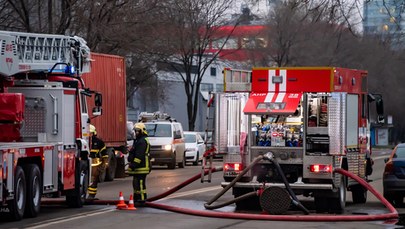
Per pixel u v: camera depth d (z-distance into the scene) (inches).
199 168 1744.6
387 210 849.5
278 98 799.7
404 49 1433.3
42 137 824.3
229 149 822.5
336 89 800.9
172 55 2293.3
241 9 2267.5
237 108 820.0
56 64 885.2
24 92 834.2
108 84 1354.6
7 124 798.5
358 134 885.8
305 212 767.1
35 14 1635.1
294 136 812.0
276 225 693.9
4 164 669.9
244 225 689.6
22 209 718.5
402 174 890.7
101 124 1305.4
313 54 1631.4
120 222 700.0
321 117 804.0
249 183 805.9
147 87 2736.2
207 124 835.4
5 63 796.6
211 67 3373.5
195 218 739.4
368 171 959.6
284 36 1761.8
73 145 849.5
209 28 2304.4
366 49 1467.8
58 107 831.7
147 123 1692.9
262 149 813.9
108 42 1648.6
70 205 855.7
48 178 780.6
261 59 2335.1
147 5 1663.4
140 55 1843.0
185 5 2137.1
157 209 821.2
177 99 3385.8
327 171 790.5
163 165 1841.8
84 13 1595.7
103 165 939.3
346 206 901.8
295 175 818.2
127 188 1143.6
